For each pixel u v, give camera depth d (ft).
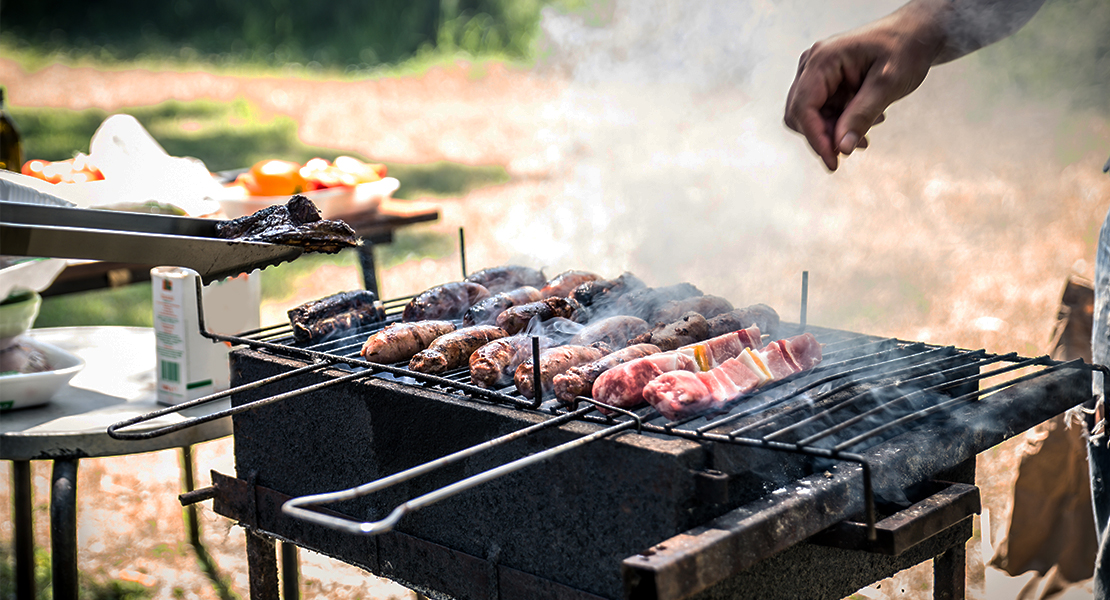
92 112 38.09
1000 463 10.96
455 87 43.45
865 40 5.29
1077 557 7.95
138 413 6.65
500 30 49.49
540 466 4.52
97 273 8.25
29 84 44.01
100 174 8.17
